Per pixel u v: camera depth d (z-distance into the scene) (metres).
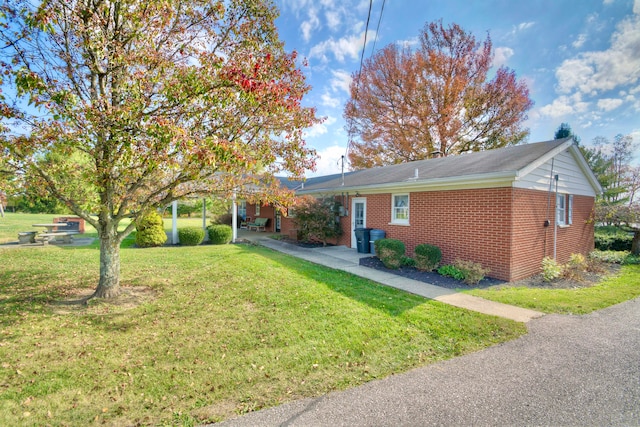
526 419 2.58
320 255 10.91
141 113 4.08
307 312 5.13
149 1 4.52
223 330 4.43
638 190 13.72
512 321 4.77
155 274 7.72
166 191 6.30
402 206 10.55
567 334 4.34
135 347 3.89
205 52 4.79
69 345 3.92
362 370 3.39
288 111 5.02
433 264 8.33
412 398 2.87
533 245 8.17
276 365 3.48
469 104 21.55
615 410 2.70
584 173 10.87
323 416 2.61
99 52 4.64
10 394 2.89
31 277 7.28
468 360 3.62
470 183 8.08
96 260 9.34
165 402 2.82
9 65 4.04
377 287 6.71
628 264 10.10
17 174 4.76
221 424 2.52
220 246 12.76
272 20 5.67
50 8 3.86
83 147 4.40
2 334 4.19
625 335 4.31
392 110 23.42
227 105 4.54
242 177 6.38
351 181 13.67
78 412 2.67
